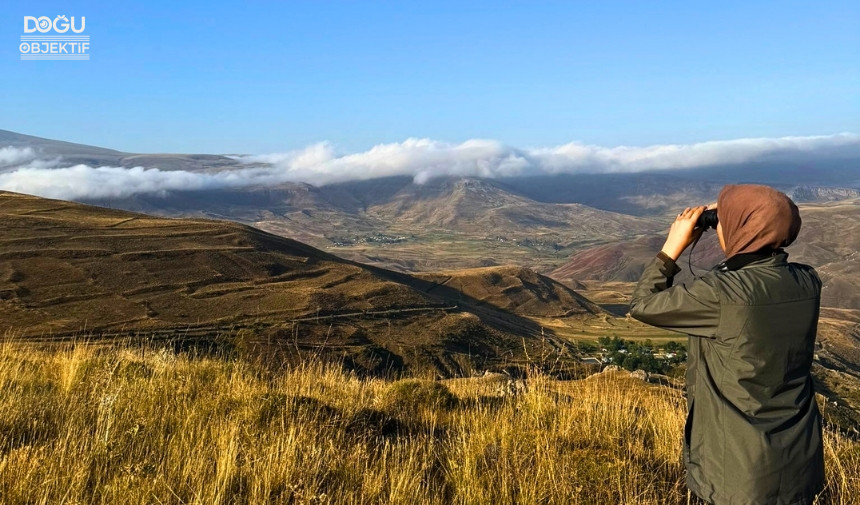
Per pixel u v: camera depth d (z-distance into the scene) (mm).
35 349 10023
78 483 3879
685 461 3041
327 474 4422
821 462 2828
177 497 3822
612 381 8930
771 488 2689
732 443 2744
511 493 4270
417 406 7520
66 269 115938
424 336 111312
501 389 8562
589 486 4309
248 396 6207
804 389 2830
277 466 4336
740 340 2740
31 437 4914
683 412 6648
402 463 4734
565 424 5594
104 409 5461
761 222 2881
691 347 3080
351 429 5719
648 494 4230
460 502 4180
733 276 2822
